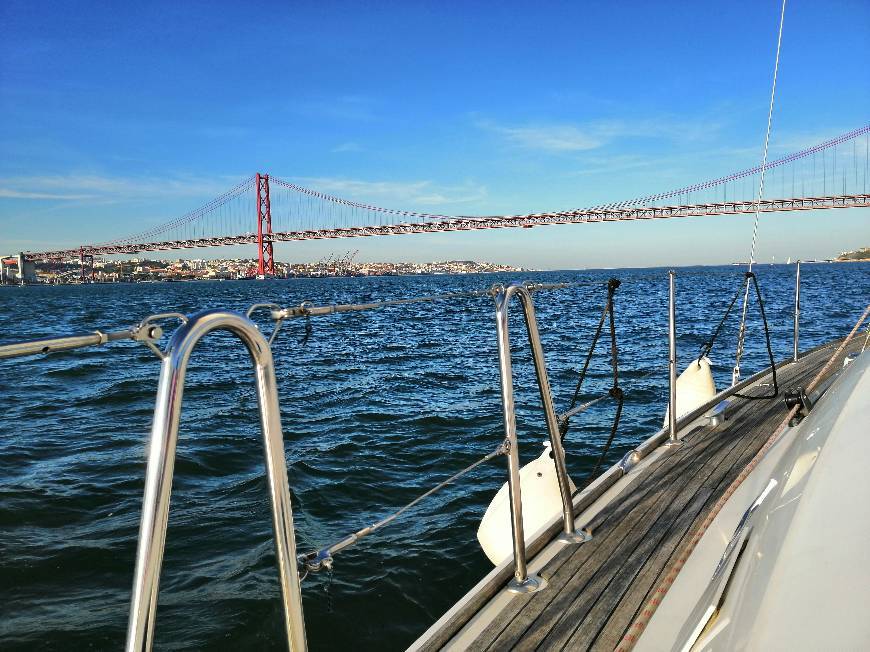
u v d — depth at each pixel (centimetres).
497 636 159
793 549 84
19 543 338
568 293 3341
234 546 333
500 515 252
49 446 538
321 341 1357
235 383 832
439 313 2312
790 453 131
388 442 537
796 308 552
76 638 257
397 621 269
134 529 358
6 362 1105
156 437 78
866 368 142
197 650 248
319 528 361
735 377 452
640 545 205
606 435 534
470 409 653
